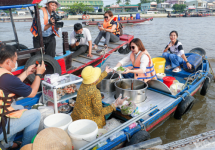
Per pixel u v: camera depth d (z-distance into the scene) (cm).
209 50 1101
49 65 412
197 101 527
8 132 226
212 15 8794
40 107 341
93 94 287
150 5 10219
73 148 266
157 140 252
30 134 256
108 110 304
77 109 306
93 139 265
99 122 313
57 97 353
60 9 7762
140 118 332
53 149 232
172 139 380
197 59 613
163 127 415
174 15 7806
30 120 248
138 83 430
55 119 306
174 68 639
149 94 443
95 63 584
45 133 239
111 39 682
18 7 332
